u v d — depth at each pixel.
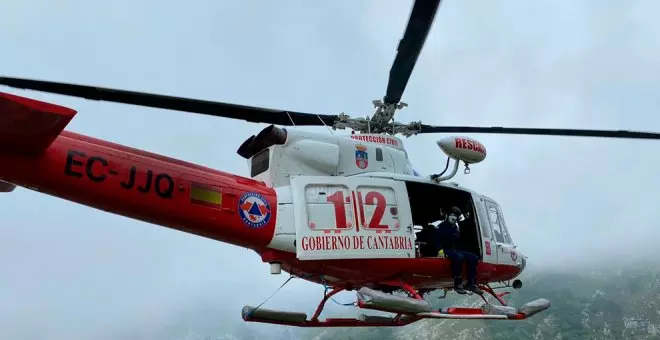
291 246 9.03
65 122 6.71
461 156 9.95
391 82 10.03
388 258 9.52
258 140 9.80
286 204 9.20
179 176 8.52
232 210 8.76
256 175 10.05
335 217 9.28
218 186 8.80
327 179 9.57
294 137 9.81
